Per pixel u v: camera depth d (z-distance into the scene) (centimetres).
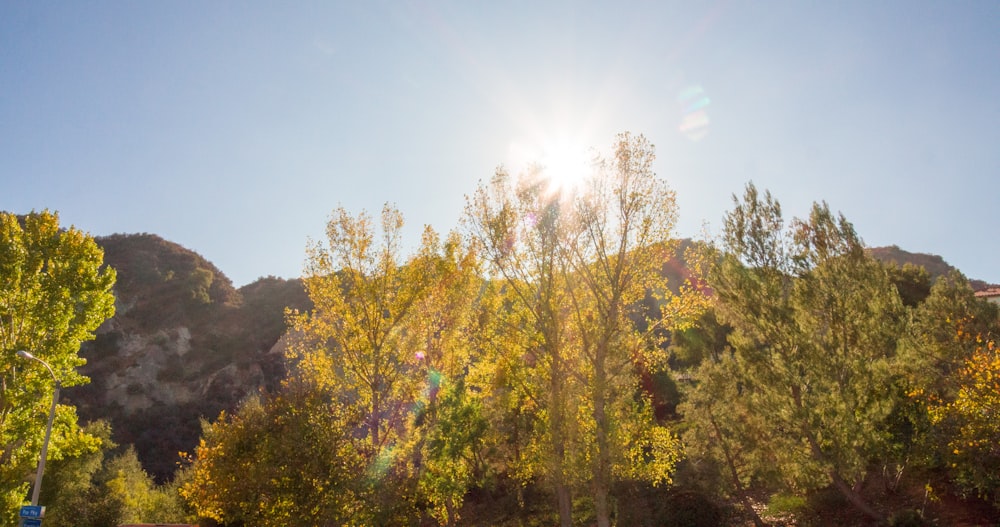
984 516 1877
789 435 2205
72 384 2712
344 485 1884
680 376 3306
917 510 2044
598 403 2134
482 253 2423
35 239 2756
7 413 2555
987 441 1655
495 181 2466
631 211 2289
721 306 2525
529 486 3403
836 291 2292
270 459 1925
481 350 2603
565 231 2347
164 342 7931
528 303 2372
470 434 2492
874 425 2144
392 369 2398
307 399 2028
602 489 2061
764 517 2477
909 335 2209
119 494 3962
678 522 2397
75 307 2756
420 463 2317
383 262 2430
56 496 4006
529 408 2573
